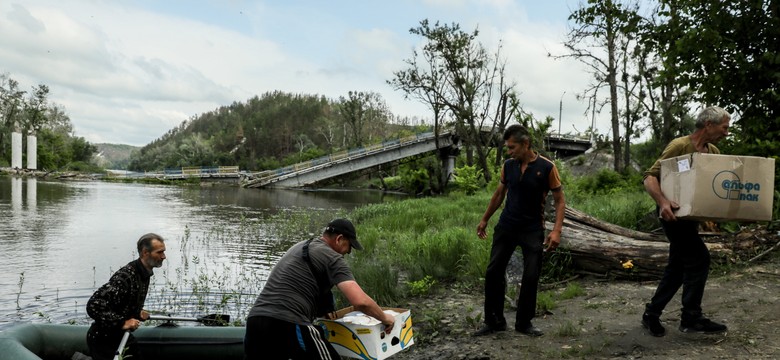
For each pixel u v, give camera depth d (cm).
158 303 761
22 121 8425
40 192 3488
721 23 969
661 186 434
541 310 567
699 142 419
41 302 781
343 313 406
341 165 5038
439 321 579
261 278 962
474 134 4072
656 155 3084
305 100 19350
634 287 649
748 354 397
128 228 1730
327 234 380
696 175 396
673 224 432
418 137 4919
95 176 6700
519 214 484
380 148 4928
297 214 2241
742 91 950
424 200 2748
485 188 3509
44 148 8344
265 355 352
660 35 1070
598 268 714
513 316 563
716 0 961
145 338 469
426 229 1409
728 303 517
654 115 2931
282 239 1521
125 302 428
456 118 4194
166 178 6331
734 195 391
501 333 506
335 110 15212
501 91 3969
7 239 1416
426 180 5016
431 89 4059
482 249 812
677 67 1014
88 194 3516
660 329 454
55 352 459
